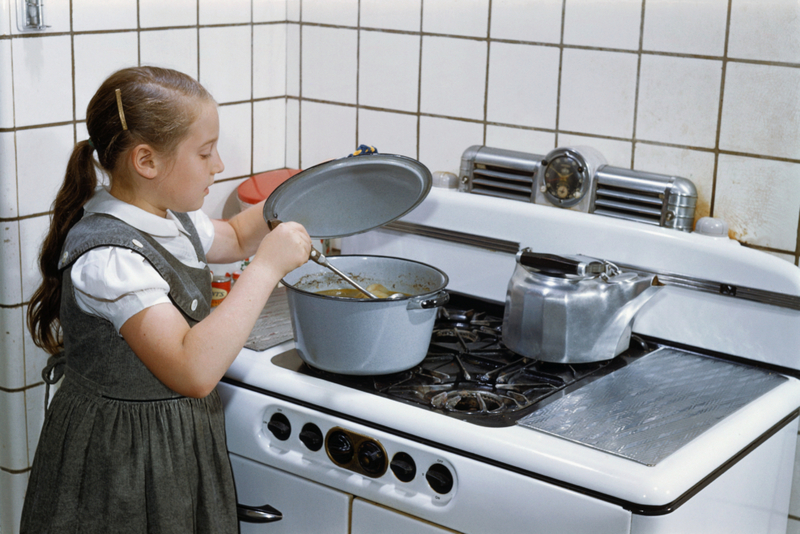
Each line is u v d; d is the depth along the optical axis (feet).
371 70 6.26
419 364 4.79
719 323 4.90
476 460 3.91
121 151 4.02
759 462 4.31
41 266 4.42
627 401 4.31
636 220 5.14
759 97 4.77
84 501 4.26
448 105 5.95
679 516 3.58
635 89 5.18
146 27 5.59
